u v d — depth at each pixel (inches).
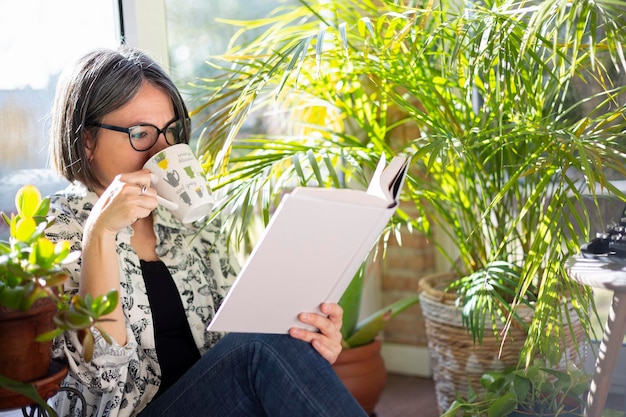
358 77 88.6
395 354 119.4
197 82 95.3
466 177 87.3
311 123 98.0
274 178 88.0
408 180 85.0
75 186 65.7
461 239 89.3
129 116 62.8
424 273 115.9
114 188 56.4
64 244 50.1
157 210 68.1
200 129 95.9
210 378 60.9
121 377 61.1
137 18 86.7
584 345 81.7
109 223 55.7
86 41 84.4
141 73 63.9
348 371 98.3
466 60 79.5
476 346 84.7
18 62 78.1
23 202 52.8
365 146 89.3
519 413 77.9
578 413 79.3
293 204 50.4
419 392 111.3
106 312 48.5
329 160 75.1
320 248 54.1
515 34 74.2
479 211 87.7
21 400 49.7
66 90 64.1
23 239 49.8
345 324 100.8
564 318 82.0
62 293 52.3
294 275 55.1
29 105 79.3
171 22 91.7
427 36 79.5
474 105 100.7
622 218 72.3
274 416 58.0
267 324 58.2
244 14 101.7
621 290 61.7
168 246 68.2
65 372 53.4
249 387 60.1
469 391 81.2
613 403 87.4
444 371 88.4
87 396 63.7
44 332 50.0
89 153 64.4
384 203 53.7
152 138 63.7
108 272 56.7
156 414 62.6
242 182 75.9
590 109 90.2
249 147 82.3
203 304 69.0
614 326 69.0
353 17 90.7
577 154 76.2
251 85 74.4
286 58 75.4
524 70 76.3
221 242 72.4
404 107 81.5
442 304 86.4
